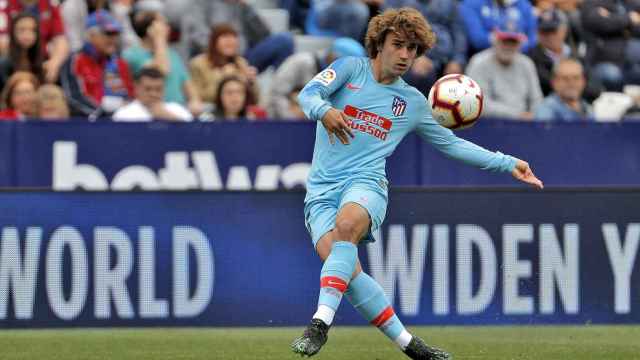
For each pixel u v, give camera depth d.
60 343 26.50
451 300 29.08
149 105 37.12
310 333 19.48
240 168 34.94
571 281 29.23
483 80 40.19
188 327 29.00
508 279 29.14
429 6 43.59
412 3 43.78
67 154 34.66
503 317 29.17
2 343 26.50
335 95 20.98
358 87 20.88
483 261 29.12
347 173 20.73
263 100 41.47
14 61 39.28
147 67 37.03
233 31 40.44
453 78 21.34
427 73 40.38
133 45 42.25
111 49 39.56
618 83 46.50
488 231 29.12
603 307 29.31
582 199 29.19
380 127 20.88
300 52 43.59
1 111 37.34
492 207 29.09
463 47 44.19
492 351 25.16
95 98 39.22
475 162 21.48
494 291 29.14
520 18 44.84
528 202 29.14
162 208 28.88
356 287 20.70
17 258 28.61
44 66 39.84
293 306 29.22
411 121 21.22
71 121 34.62
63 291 28.73
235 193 29.05
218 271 29.03
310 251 29.22
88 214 28.72
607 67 46.56
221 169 34.84
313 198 20.86
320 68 39.75
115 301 28.81
